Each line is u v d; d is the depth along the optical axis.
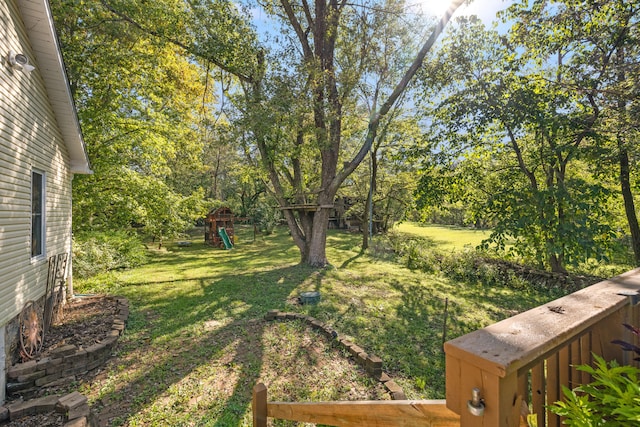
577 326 0.83
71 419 2.63
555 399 1.00
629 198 7.28
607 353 1.08
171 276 8.48
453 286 7.64
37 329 3.93
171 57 10.59
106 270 8.67
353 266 9.95
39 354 3.66
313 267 9.41
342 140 11.74
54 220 5.14
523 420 0.77
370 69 8.93
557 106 6.06
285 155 9.24
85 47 9.06
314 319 5.05
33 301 4.01
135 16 8.34
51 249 4.94
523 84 6.17
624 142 5.71
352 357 3.96
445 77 7.50
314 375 3.57
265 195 21.53
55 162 5.21
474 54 6.92
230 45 8.19
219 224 15.82
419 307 5.98
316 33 8.90
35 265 4.15
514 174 8.28
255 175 11.34
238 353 4.07
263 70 8.48
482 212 8.08
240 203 23.80
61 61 4.39
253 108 7.83
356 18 8.77
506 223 5.98
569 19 5.74
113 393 3.28
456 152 7.95
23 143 3.83
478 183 8.45
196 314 5.47
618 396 0.86
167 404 3.10
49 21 3.92
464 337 0.76
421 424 0.98
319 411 1.48
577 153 6.09
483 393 0.66
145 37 9.03
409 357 4.02
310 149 9.34
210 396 3.22
